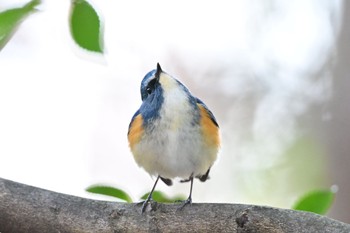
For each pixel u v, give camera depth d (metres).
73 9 5.38
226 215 7.39
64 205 7.55
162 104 9.05
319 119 20.83
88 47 5.42
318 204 6.69
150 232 7.49
